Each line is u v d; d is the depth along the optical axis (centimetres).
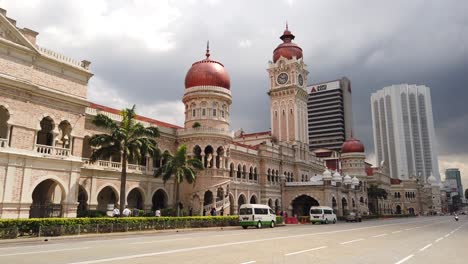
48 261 1534
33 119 3541
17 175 3347
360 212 9794
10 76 3397
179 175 4491
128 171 4838
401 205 16250
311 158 9412
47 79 3734
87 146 4622
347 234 3381
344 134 18962
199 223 4231
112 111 5150
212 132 5559
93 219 3120
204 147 5550
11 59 3441
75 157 3847
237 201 6444
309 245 2322
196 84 5947
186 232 3681
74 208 3769
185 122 5994
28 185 3406
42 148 3625
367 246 2331
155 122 5988
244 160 6875
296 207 8281
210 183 5391
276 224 5284
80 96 4041
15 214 3291
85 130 4494
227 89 6103
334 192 7806
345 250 2088
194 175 4678
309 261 1642
